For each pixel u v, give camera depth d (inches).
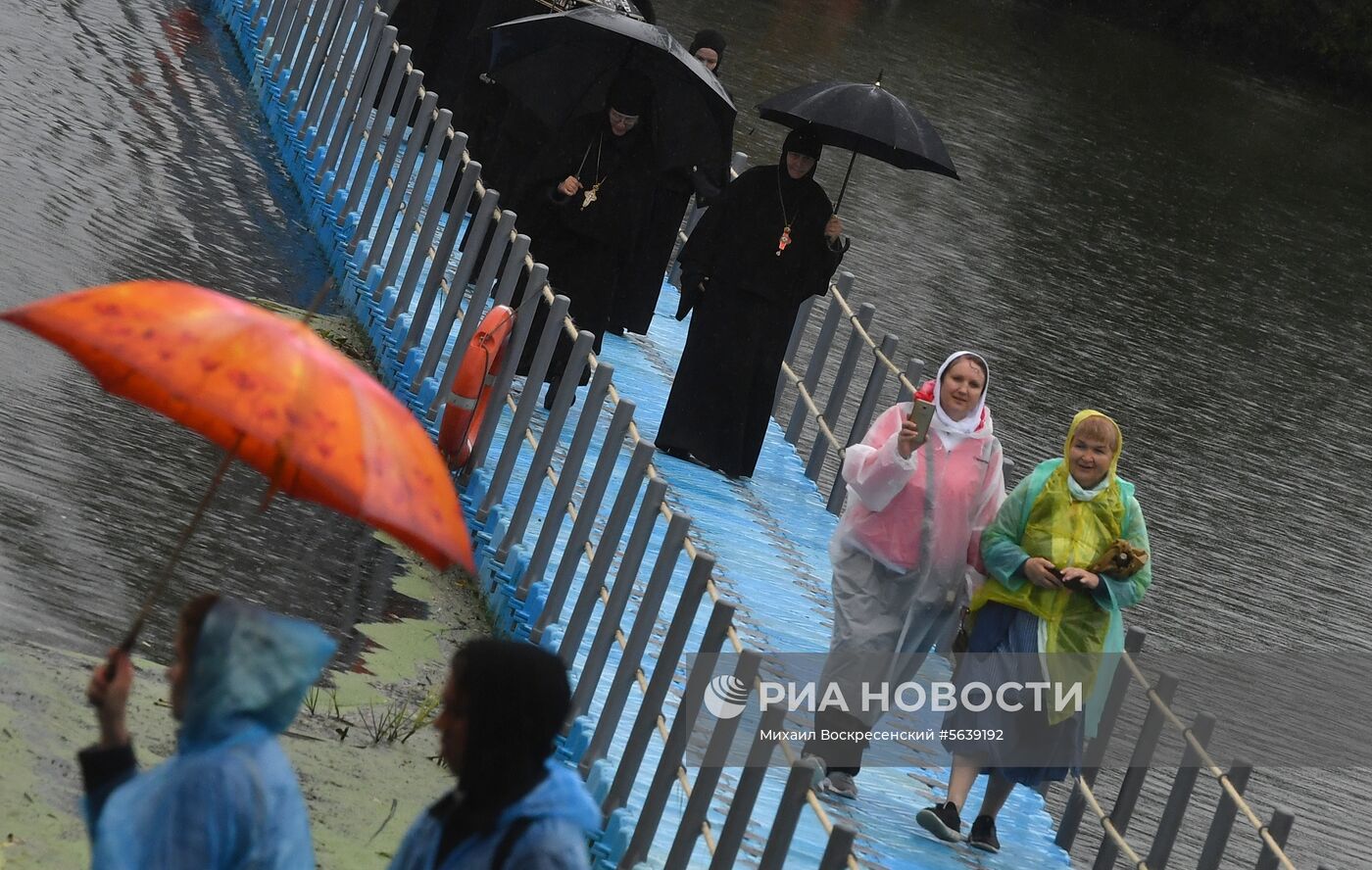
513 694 264.5
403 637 660.7
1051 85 3860.7
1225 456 1734.7
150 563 636.7
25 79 1200.2
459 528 281.1
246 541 692.1
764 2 3732.8
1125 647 637.9
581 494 774.5
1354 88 4985.2
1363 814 1055.0
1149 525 1473.9
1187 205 3046.3
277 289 995.3
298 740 551.2
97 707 277.7
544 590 657.6
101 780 275.1
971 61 3843.5
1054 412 1672.0
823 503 909.8
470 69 1069.1
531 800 263.6
